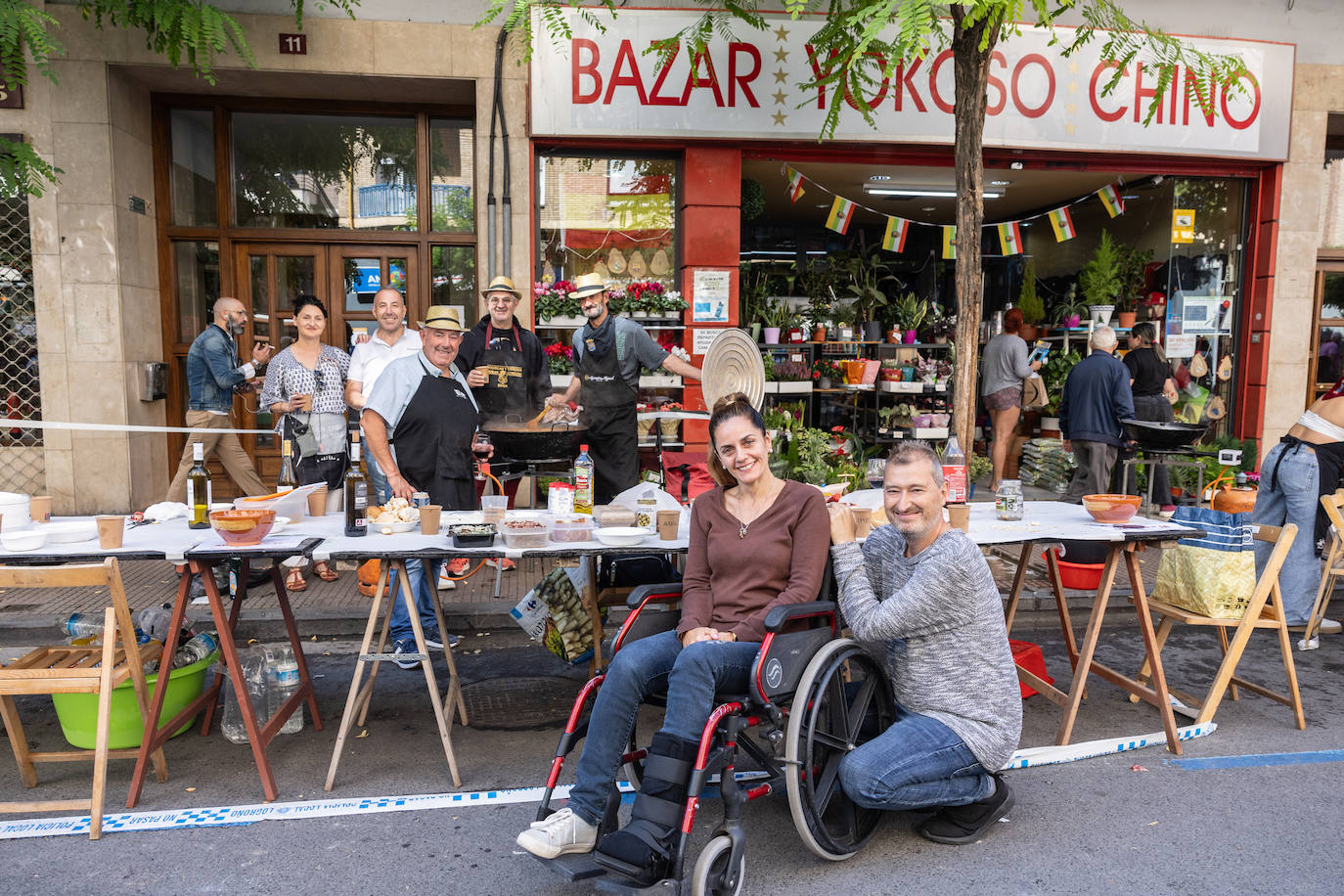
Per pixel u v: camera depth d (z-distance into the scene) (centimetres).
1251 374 819
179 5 588
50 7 634
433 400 428
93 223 656
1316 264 832
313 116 731
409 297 744
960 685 286
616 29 671
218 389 575
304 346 543
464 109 736
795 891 261
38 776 333
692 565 310
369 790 322
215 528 326
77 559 311
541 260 717
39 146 646
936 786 275
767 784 270
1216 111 750
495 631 505
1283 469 490
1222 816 305
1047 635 508
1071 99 729
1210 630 522
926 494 283
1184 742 367
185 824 295
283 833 292
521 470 497
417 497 381
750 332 845
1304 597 488
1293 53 755
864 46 418
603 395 548
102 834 290
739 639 286
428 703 405
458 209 746
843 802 285
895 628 282
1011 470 997
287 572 588
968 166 502
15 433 680
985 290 1225
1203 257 842
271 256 732
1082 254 1043
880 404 935
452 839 290
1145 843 287
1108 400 715
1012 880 266
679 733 254
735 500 311
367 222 743
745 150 716
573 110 679
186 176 729
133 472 684
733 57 682
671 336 733
